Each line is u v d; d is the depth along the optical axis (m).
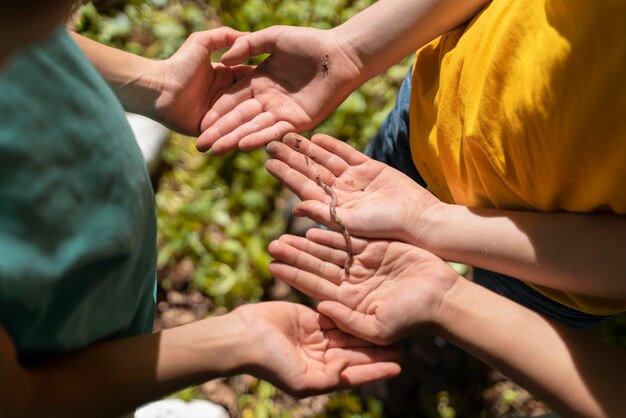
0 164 0.46
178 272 1.03
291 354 0.62
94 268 0.51
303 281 0.68
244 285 1.01
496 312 0.64
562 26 0.57
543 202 0.64
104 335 0.58
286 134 0.74
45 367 0.55
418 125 0.74
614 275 0.61
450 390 0.99
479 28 0.64
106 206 0.51
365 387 0.97
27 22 0.39
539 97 0.58
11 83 0.47
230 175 1.09
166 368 0.59
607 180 0.58
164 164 1.08
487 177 0.65
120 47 1.16
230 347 0.61
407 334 0.66
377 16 0.75
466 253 0.67
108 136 0.51
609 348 0.62
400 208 0.69
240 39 0.77
